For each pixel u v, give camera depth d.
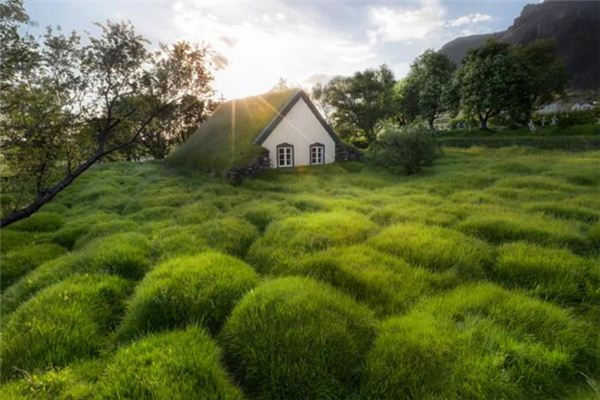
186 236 8.92
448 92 52.38
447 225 9.02
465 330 4.27
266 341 4.16
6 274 8.31
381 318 5.00
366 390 3.67
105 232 10.36
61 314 5.09
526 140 28.64
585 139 24.38
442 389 3.48
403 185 15.91
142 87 12.09
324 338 4.10
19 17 8.48
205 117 40.47
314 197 13.66
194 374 3.68
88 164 11.66
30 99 8.77
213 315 5.12
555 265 5.94
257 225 10.55
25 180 10.07
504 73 41.59
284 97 23.67
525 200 11.35
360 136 49.31
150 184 19.61
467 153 27.70
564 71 50.97
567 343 4.09
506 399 3.36
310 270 6.34
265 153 20.88
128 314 5.34
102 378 3.77
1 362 4.28
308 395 3.64
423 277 6.02
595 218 8.91
